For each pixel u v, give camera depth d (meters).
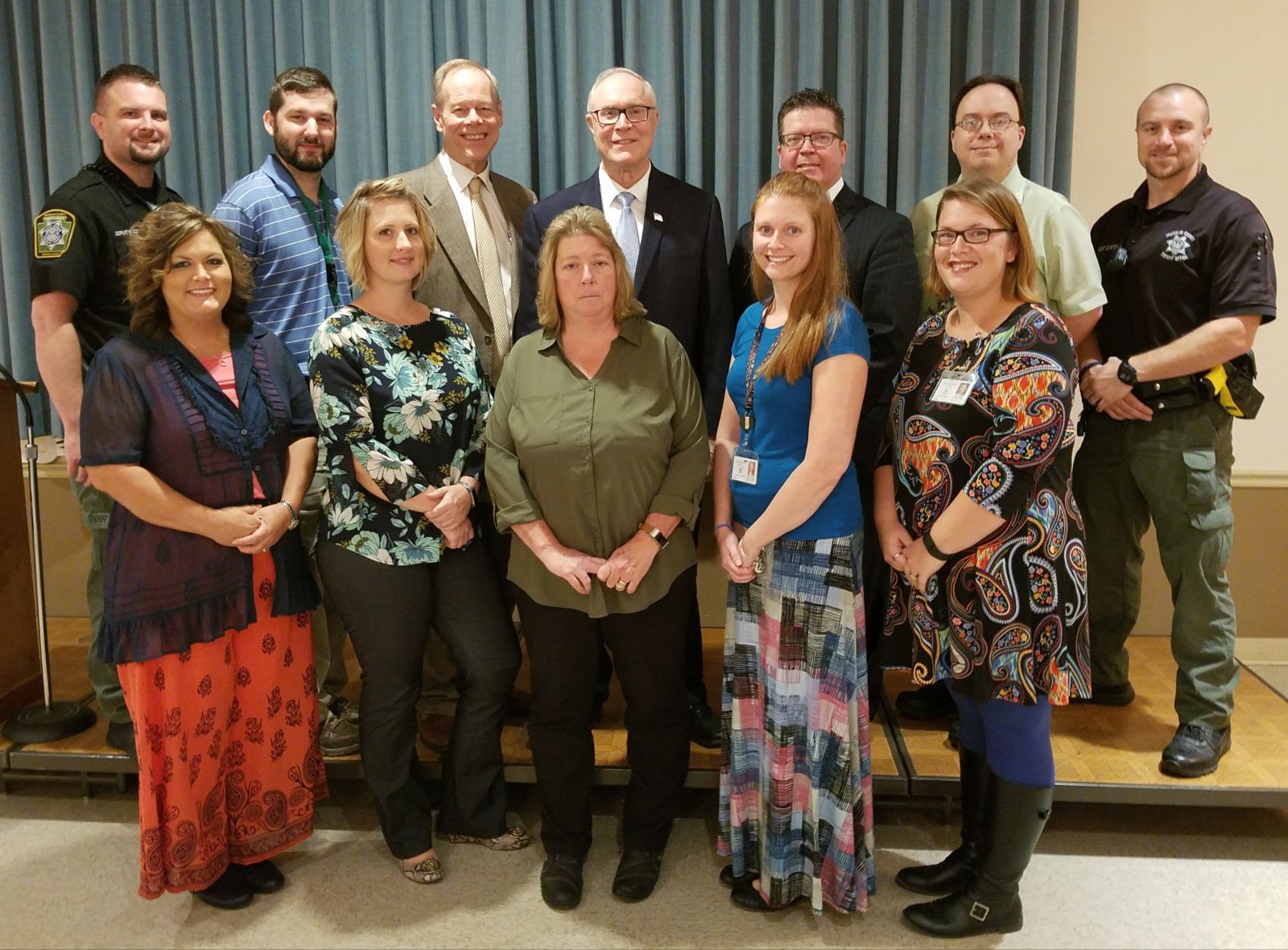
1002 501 1.78
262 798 2.23
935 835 2.46
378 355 2.08
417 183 2.50
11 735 2.61
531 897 2.21
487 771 2.33
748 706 2.08
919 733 2.63
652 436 1.99
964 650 1.89
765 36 3.09
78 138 3.27
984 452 1.83
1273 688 2.86
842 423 1.86
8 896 2.22
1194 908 2.17
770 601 1.98
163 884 2.07
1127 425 2.51
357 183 3.22
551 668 2.12
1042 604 1.83
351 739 2.57
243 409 2.09
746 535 1.94
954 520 1.82
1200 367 2.34
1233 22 3.09
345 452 2.08
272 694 2.21
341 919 2.14
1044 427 1.75
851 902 2.07
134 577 1.99
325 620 2.60
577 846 2.21
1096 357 2.62
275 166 2.52
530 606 2.10
